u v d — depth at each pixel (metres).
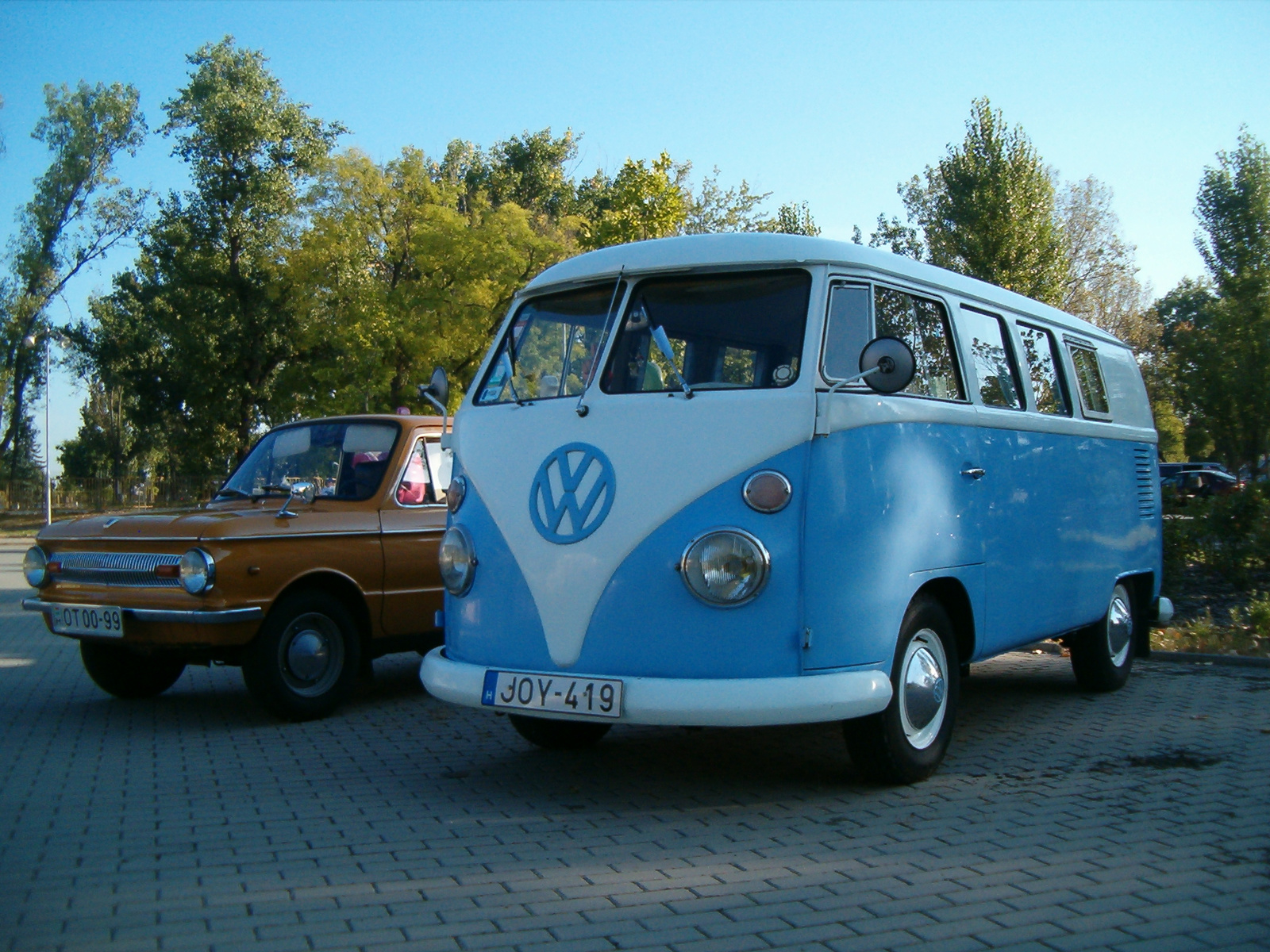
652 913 3.87
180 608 6.90
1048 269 23.28
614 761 6.28
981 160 23.33
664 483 4.97
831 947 3.55
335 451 8.32
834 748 6.53
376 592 7.80
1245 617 11.20
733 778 5.82
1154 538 8.77
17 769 6.17
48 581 7.60
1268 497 13.20
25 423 51.81
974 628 5.98
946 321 6.11
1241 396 38.59
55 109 48.69
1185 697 8.05
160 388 51.09
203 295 46.22
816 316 5.12
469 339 36.84
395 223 40.06
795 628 4.80
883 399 5.27
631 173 18.95
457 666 5.35
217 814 5.22
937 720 5.66
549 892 4.09
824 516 4.88
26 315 47.84
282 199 47.28
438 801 5.43
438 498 8.36
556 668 5.07
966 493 5.87
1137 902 3.94
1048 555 6.90
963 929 3.70
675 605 4.86
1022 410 6.73
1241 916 3.80
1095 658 8.06
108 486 51.22
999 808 5.16
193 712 7.86
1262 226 38.97
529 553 5.21
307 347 41.84
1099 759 6.14
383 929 3.74
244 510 7.63
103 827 5.01
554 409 5.45
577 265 5.79
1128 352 8.94
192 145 47.69
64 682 9.21
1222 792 5.41
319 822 5.08
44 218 48.00
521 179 62.09
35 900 4.06
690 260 5.41
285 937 3.68
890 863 4.38
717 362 5.21
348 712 7.83
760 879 4.21
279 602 7.30
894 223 33.94
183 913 3.91
